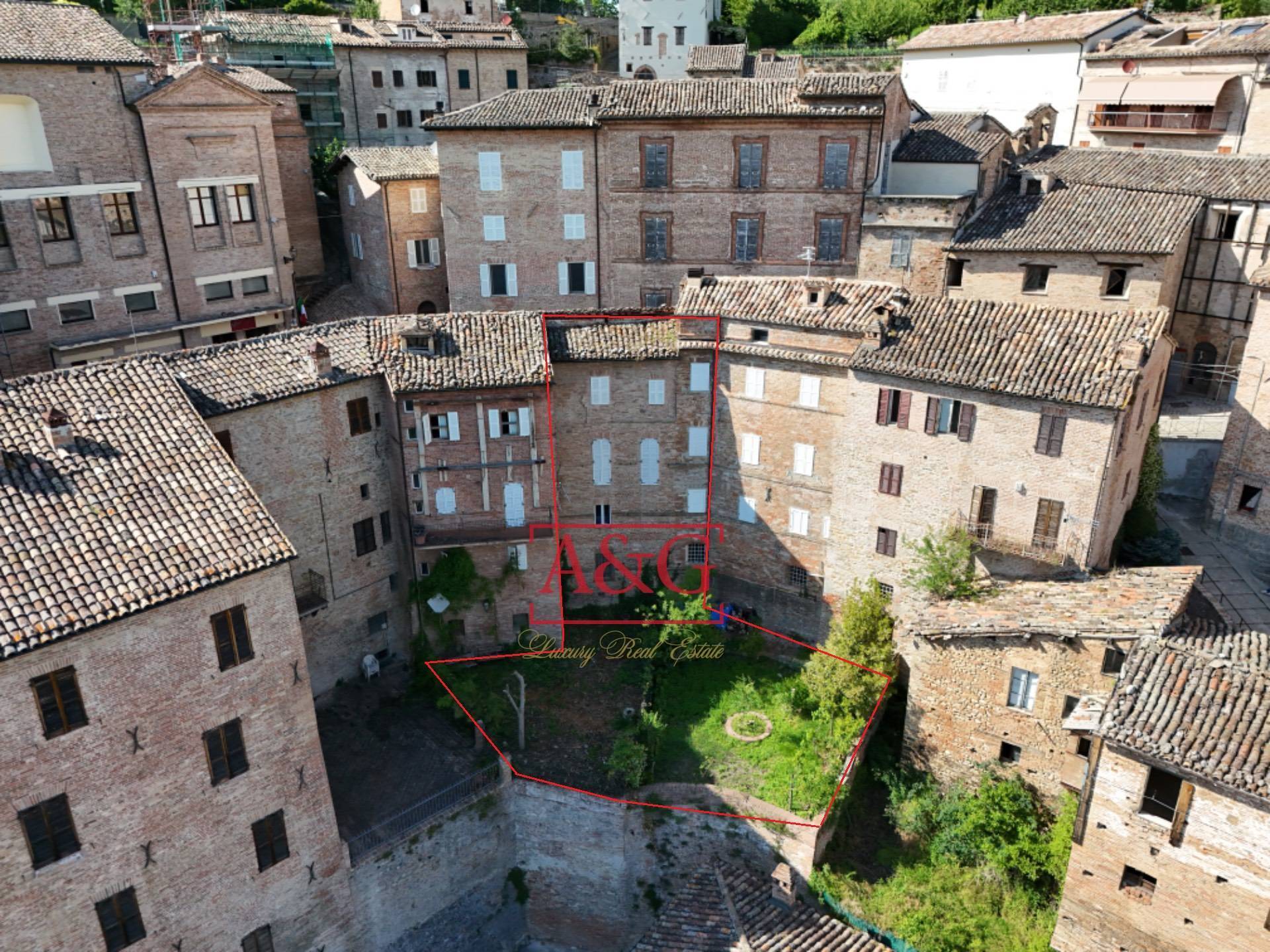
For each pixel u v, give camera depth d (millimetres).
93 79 51219
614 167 59812
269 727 34062
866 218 56938
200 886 33438
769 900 38469
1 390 32594
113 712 29703
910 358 43188
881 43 101812
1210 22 73250
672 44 101625
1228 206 55812
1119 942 32375
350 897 38500
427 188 66188
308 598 44219
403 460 45281
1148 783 30125
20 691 27516
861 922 38188
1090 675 35656
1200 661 31000
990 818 37938
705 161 58938
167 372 35469
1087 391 39094
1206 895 29844
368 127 85000
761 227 60000
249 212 59281
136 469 31812
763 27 110000
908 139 60594
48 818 29203
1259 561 47156
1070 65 74938
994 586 42125
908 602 46781
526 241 62812
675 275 62219
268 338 43781
